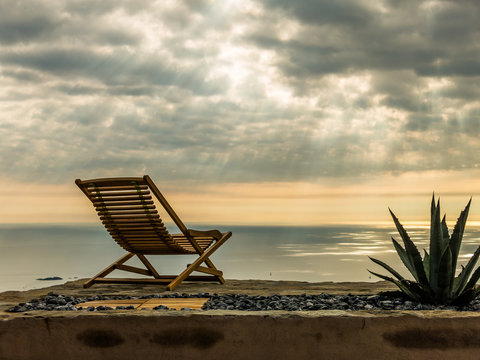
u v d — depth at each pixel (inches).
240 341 121.0
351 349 120.1
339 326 120.3
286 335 120.6
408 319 120.6
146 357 121.4
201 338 121.4
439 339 120.3
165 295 196.9
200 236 251.8
